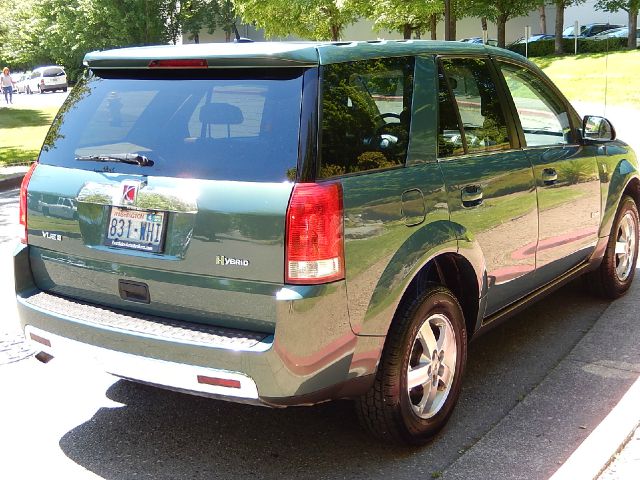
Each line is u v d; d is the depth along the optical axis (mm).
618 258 5852
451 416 4004
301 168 3148
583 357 4805
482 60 4367
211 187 3254
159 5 52594
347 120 3359
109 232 3539
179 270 3330
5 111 30000
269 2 28297
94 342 3469
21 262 3873
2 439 3889
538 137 4734
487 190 4047
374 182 3379
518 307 4633
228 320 3273
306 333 3111
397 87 3693
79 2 52125
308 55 3281
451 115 3979
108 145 3633
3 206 10961
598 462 3461
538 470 3494
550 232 4719
